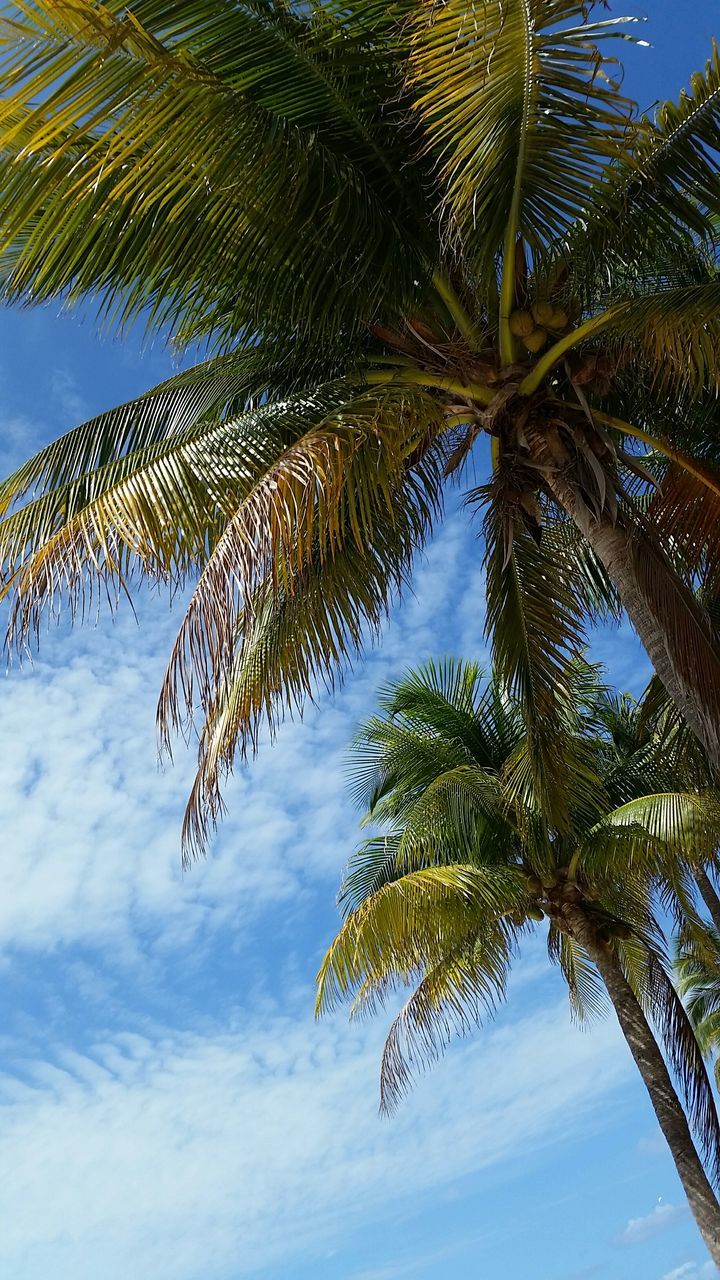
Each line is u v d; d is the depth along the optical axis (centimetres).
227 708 700
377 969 1211
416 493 790
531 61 495
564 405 687
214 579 502
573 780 1215
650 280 724
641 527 683
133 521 603
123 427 777
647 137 602
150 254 607
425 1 493
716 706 607
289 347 738
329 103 611
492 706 1477
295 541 532
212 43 556
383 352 739
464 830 1347
